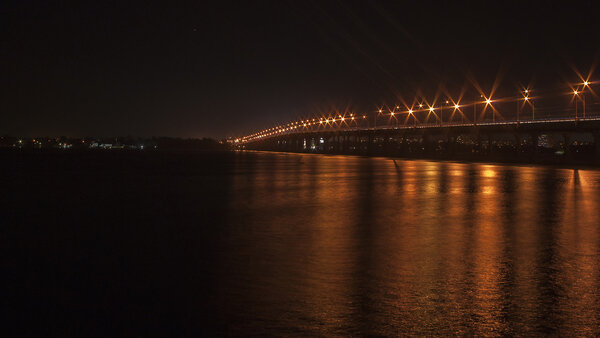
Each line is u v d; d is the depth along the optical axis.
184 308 8.62
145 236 16.50
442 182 43.59
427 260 12.30
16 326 7.87
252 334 7.38
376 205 25.80
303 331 7.47
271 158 142.25
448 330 7.44
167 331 7.57
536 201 27.33
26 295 9.55
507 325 7.62
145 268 11.73
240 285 10.08
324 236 16.20
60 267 11.91
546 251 13.34
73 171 67.19
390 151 151.50
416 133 130.88
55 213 23.36
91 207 25.83
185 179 50.09
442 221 19.66
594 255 12.77
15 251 14.05
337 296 9.20
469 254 13.00
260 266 11.81
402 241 15.12
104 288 9.99
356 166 81.94
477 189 35.88
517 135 99.00
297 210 23.83
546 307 8.47
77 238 16.22
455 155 113.81
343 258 12.66
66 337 7.41
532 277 10.47
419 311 8.30
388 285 9.93
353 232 17.00
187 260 12.60
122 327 7.77
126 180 48.72
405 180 46.34
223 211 23.64
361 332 7.40
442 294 9.27
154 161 111.94
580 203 26.23
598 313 8.16
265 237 16.09
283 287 9.88
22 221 20.59
